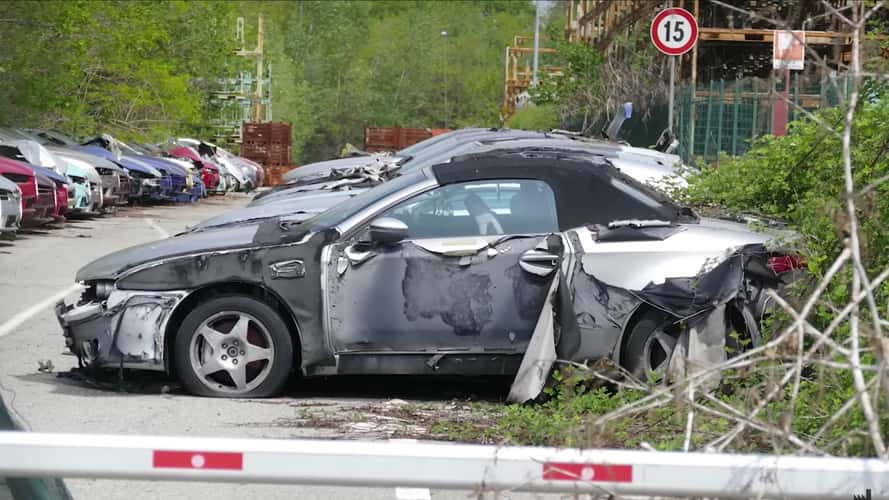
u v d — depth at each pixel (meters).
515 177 8.73
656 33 20.86
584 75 40.50
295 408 8.37
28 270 16.34
